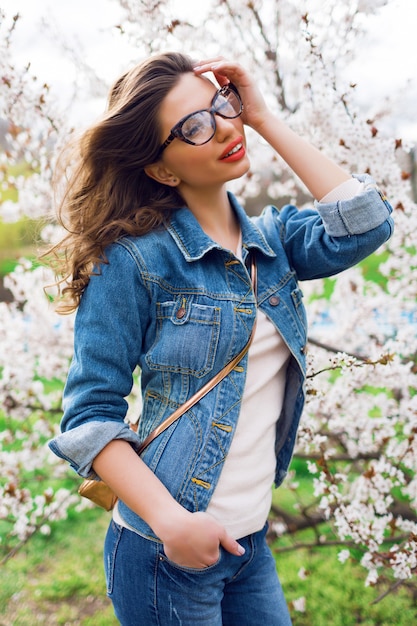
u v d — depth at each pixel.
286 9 2.59
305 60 2.35
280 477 1.56
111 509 1.44
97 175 1.46
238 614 1.48
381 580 2.38
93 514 3.46
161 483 1.26
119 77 1.46
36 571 2.99
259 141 2.81
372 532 2.25
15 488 2.79
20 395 2.92
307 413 2.38
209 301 1.33
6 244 5.14
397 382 2.34
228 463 1.36
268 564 1.53
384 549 2.70
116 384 1.31
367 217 1.40
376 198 1.42
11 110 2.63
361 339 2.80
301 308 1.50
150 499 1.22
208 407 1.33
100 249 1.35
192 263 1.36
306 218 1.56
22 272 2.95
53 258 1.67
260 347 1.41
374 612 2.55
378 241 1.45
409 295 2.64
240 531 1.36
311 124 2.44
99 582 2.88
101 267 1.34
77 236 1.44
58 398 3.08
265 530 1.53
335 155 2.42
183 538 1.18
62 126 2.67
